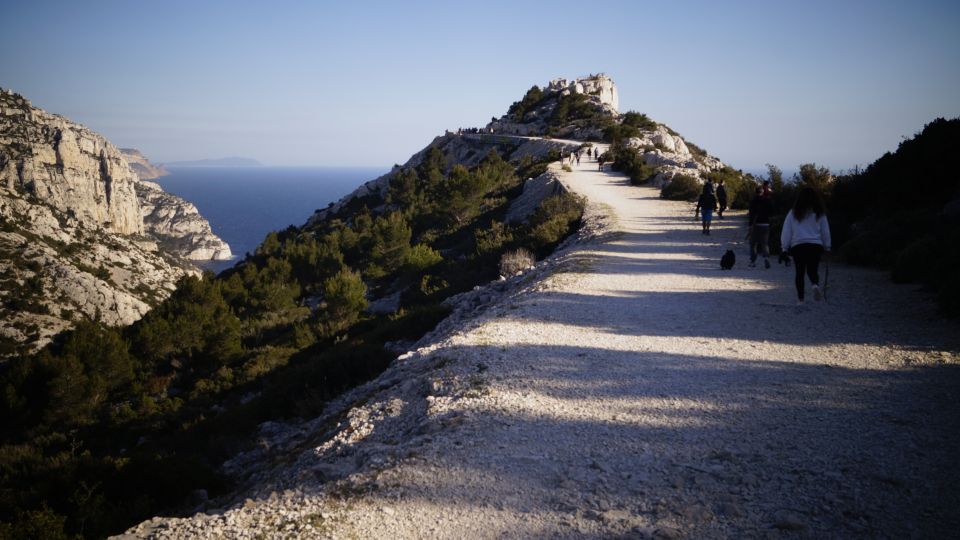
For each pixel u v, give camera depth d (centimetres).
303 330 2730
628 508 384
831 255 1368
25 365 3338
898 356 673
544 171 5094
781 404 556
